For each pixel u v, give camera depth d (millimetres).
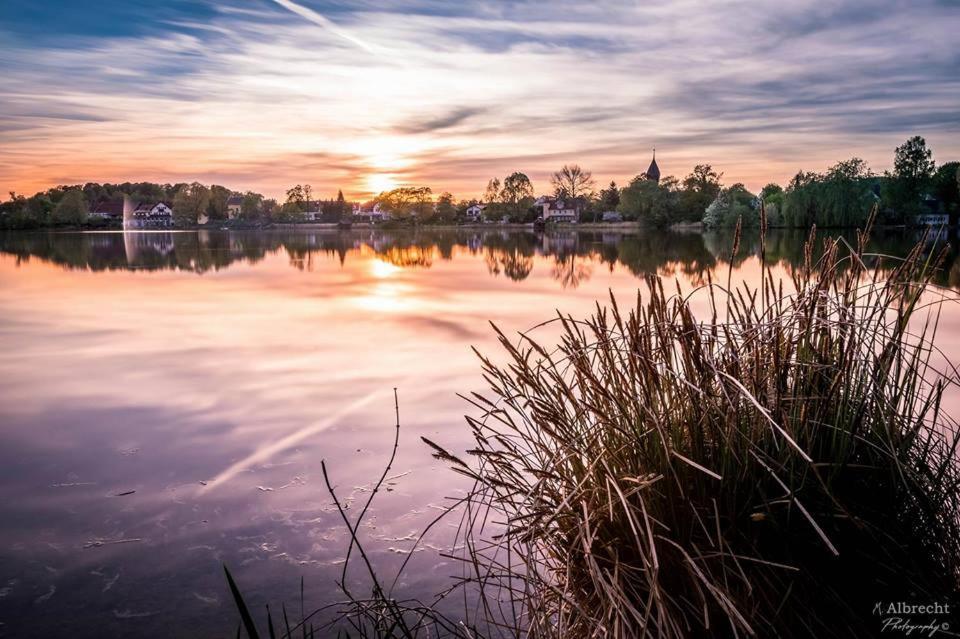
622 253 31156
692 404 1524
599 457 1408
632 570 1414
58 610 2568
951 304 8773
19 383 6285
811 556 1448
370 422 4809
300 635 2295
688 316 1587
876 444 1559
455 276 20125
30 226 95000
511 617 2152
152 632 2408
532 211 110125
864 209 51562
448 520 3127
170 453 4285
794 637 1406
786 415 1486
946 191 60031
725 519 1447
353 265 25750
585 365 1621
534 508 1520
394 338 8727
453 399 5418
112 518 3350
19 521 3340
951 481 1630
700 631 1395
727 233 57688
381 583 2574
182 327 9820
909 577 1444
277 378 6352
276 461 4074
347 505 3369
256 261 28062
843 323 1569
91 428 4855
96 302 13047
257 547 2994
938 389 1591
